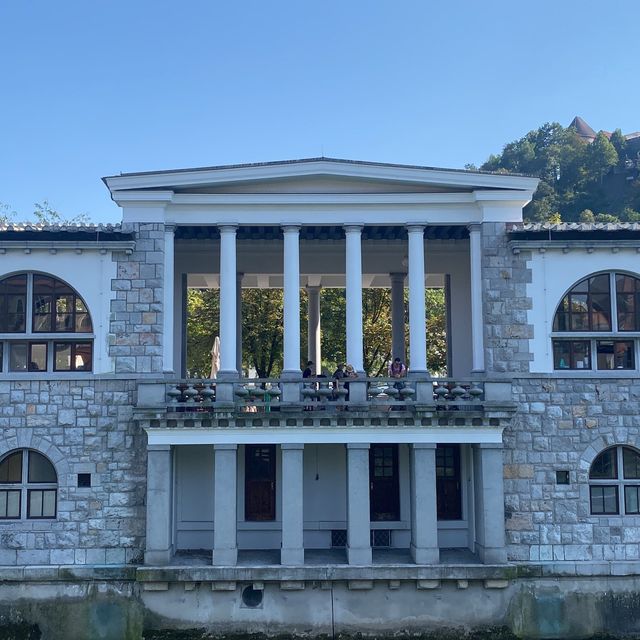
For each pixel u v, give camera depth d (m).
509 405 17.02
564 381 17.80
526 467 17.52
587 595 17.08
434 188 18.41
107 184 17.88
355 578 16.64
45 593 16.83
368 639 16.69
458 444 19.44
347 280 18.23
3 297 17.69
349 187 18.38
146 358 17.62
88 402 17.48
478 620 16.89
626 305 18.09
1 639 16.64
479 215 18.38
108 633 16.69
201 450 19.05
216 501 16.97
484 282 18.05
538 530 17.36
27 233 17.42
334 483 19.31
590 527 17.41
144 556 16.95
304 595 16.81
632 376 17.77
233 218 18.17
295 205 18.16
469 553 18.12
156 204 17.98
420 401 17.06
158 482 16.97
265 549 18.72
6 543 17.03
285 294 18.12
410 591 16.92
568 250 18.06
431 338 33.31
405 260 22.11
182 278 21.39
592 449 17.61
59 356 17.73
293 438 17.16
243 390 17.17
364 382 17.33
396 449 19.45
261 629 16.69
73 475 17.28
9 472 17.41
